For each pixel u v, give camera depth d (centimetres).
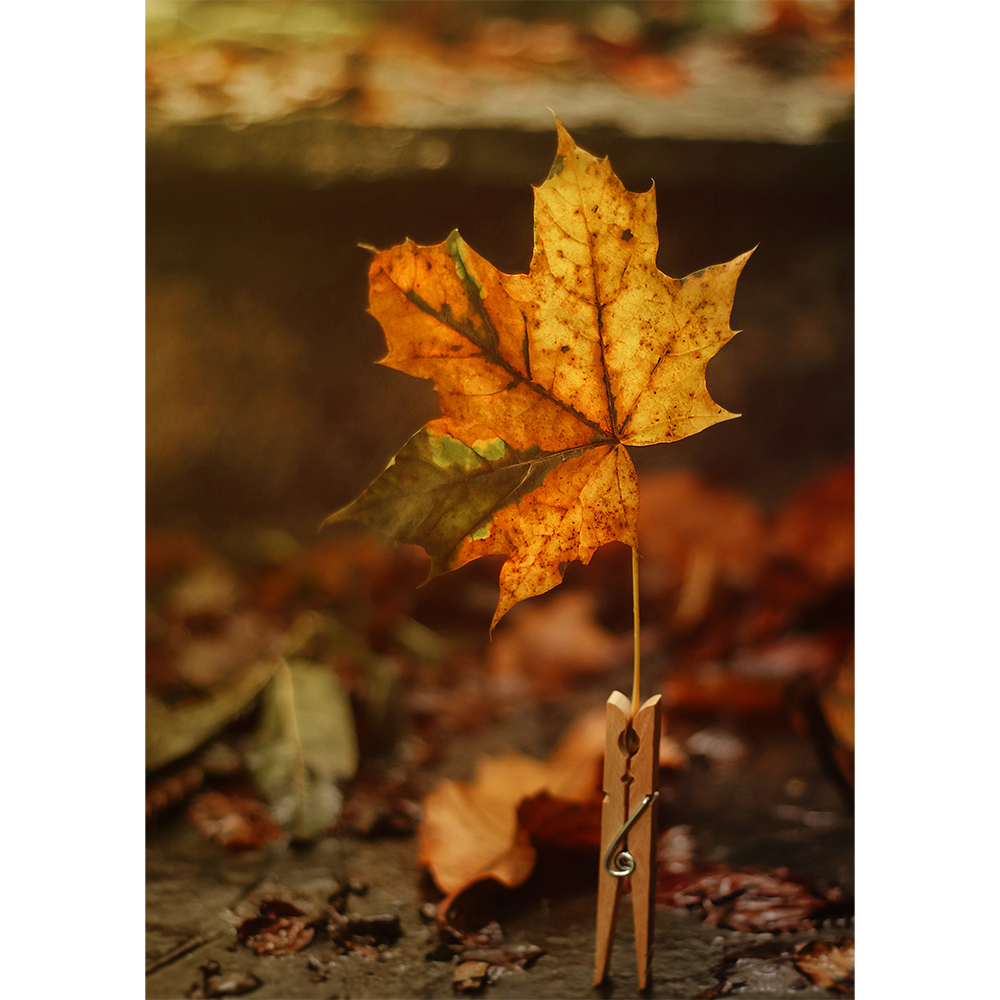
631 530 70
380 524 68
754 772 83
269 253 121
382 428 125
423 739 88
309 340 124
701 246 120
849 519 104
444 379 69
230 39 129
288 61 128
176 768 82
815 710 87
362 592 108
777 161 116
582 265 69
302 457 125
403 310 68
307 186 116
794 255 121
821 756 84
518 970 72
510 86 128
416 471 69
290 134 115
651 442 70
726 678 88
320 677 84
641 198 69
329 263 121
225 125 115
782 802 81
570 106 121
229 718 83
